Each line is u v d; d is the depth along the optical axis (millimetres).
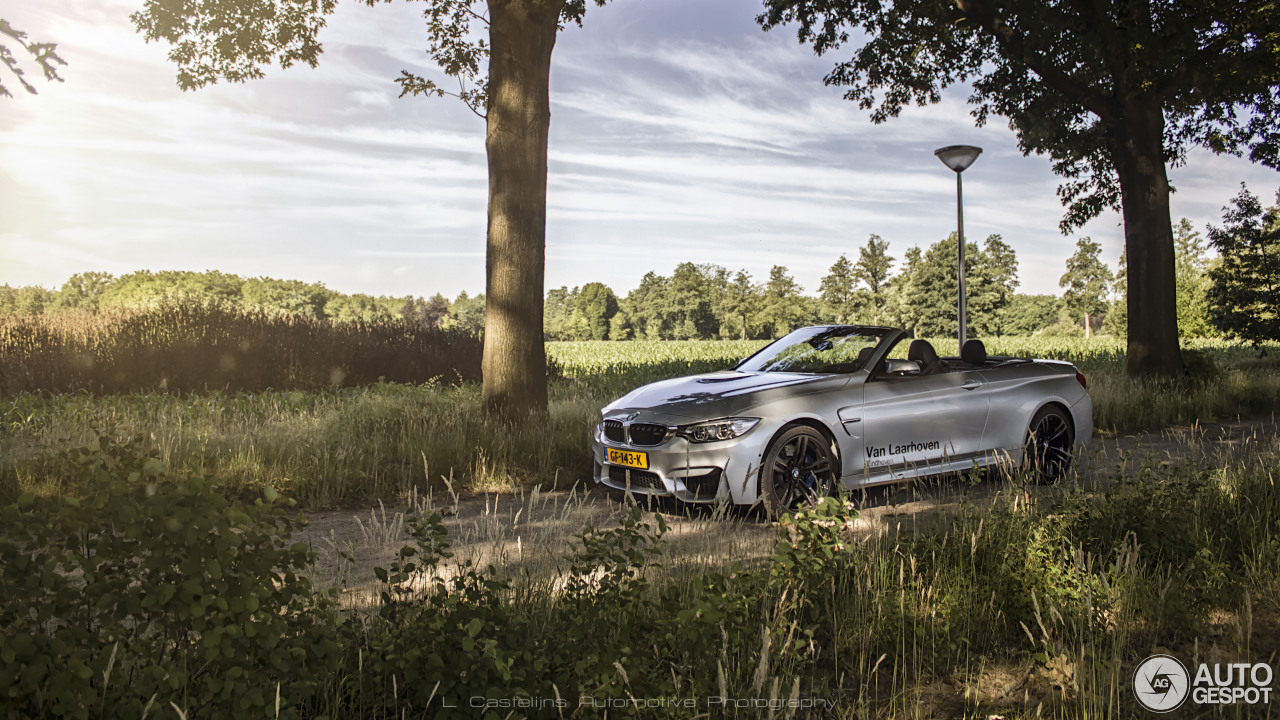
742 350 46969
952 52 17312
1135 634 3291
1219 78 14273
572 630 2625
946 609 3287
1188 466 5117
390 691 2492
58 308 17344
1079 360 26641
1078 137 16578
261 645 2207
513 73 8391
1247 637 3049
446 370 15969
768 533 5008
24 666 1957
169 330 14547
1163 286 14828
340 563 3576
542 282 8633
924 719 2637
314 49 11031
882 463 6004
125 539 2266
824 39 17422
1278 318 18703
